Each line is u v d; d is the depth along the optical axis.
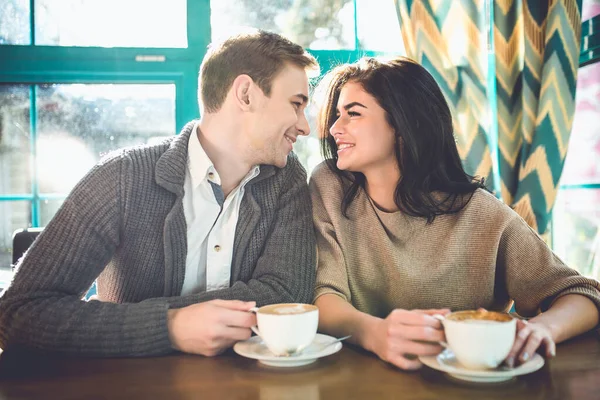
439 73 1.95
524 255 1.17
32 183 2.13
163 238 1.15
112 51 2.10
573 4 1.99
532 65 2.03
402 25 2.00
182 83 2.14
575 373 0.78
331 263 1.22
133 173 1.15
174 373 0.81
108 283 1.21
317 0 2.22
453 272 1.21
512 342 0.75
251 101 1.21
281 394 0.72
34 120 2.12
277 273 1.13
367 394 0.71
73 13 2.11
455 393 0.71
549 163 1.97
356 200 1.29
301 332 0.81
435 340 0.81
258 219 1.23
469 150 1.96
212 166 1.20
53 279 1.03
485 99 1.99
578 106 2.24
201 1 2.13
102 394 0.73
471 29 1.97
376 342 0.87
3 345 0.99
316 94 1.44
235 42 1.24
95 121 2.15
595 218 2.15
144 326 0.91
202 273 1.23
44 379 0.79
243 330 0.90
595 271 2.11
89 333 0.92
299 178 1.33
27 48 2.06
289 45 1.25
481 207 1.22
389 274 1.24
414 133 1.20
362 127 1.21
